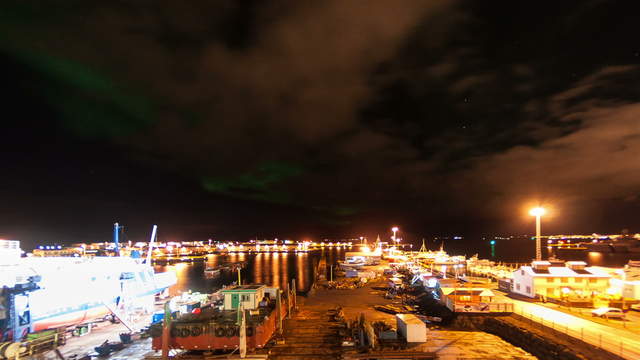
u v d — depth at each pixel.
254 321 39.03
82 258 68.50
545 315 43.06
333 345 39.25
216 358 35.16
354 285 80.75
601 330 36.44
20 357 39.59
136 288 72.50
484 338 40.59
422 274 77.19
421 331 39.03
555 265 57.16
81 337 50.16
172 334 36.38
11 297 43.75
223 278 175.50
